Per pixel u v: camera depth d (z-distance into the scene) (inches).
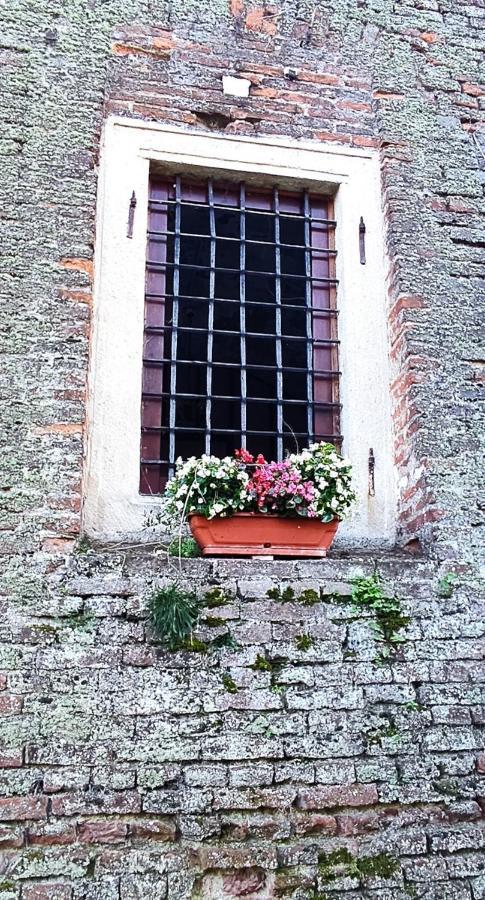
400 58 164.9
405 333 143.9
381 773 115.9
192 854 106.9
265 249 155.4
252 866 108.0
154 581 118.6
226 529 121.9
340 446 147.2
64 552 117.9
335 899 108.9
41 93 140.3
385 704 119.7
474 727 121.6
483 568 131.7
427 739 119.2
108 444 133.8
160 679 113.5
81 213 135.3
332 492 123.3
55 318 128.7
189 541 125.1
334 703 117.6
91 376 135.0
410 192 154.3
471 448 138.7
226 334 145.8
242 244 152.2
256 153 154.0
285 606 121.3
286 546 124.0
